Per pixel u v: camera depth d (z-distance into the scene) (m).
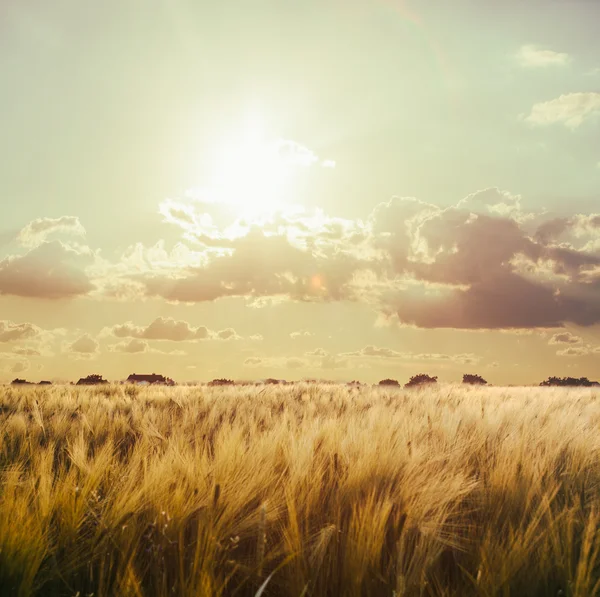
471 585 2.78
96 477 3.81
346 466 3.97
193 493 3.33
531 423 7.08
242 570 2.83
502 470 4.10
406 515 3.00
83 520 3.22
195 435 5.83
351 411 9.02
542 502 3.46
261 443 4.66
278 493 3.53
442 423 6.46
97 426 7.23
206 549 2.78
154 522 3.03
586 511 3.83
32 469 4.21
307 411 9.26
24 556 2.76
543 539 3.13
